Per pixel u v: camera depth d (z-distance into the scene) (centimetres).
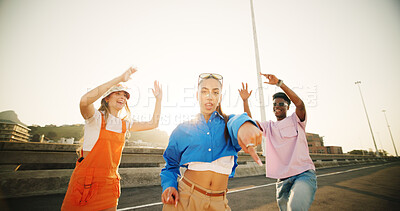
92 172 156
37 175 408
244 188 582
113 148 172
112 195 165
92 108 165
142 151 606
